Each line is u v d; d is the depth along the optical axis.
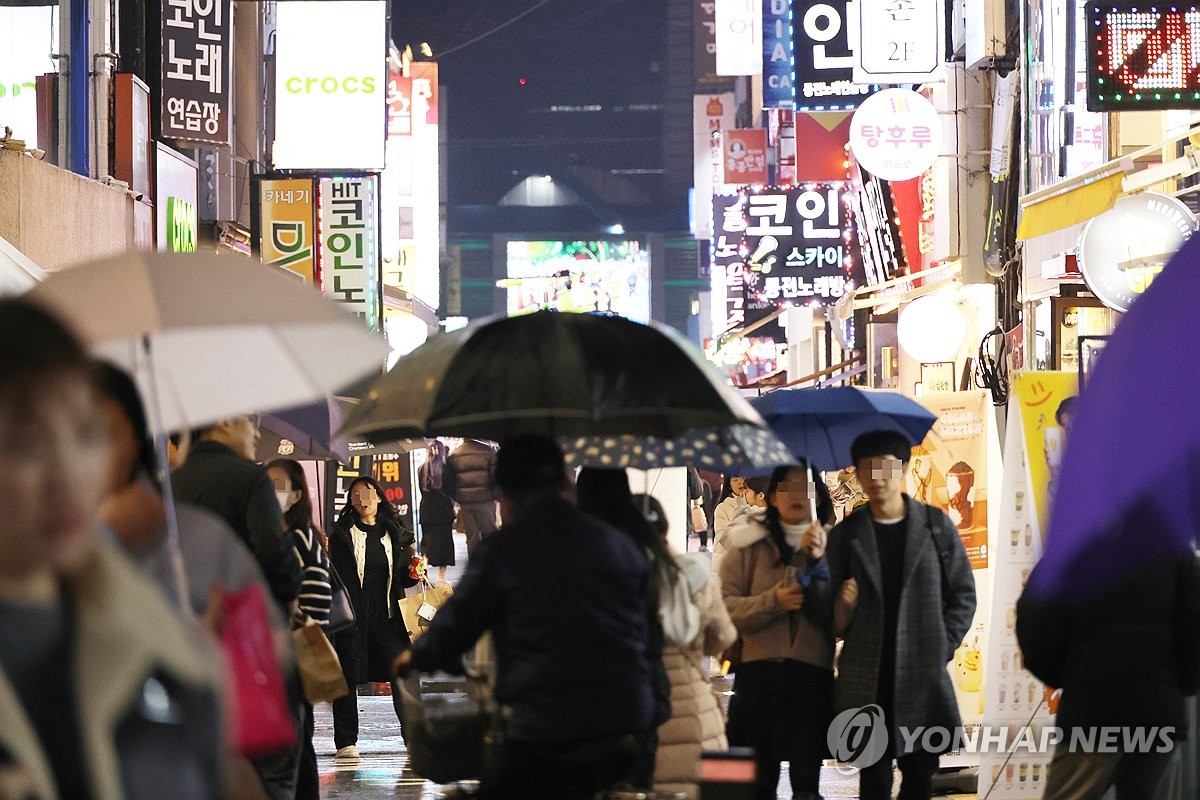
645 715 14.57
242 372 11.73
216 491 17.55
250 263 10.74
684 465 20.05
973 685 24.94
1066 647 15.59
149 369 11.07
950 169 49.31
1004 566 21.45
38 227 33.41
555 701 14.18
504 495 14.91
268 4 64.88
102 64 40.59
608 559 14.56
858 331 69.12
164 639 5.34
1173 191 32.59
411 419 15.52
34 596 5.21
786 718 19.81
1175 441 8.05
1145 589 15.12
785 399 22.58
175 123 45.38
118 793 5.19
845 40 51.50
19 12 40.12
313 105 54.50
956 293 50.38
